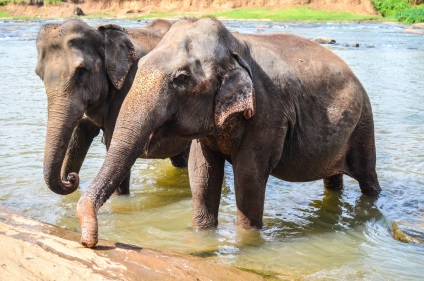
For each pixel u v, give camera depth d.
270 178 8.51
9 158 9.02
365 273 5.38
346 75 6.76
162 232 6.37
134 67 7.54
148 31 8.30
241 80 5.20
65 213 6.91
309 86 6.21
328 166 6.80
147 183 8.27
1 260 4.12
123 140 4.56
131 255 4.50
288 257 5.75
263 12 64.25
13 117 12.10
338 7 64.75
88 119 7.60
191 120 5.02
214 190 6.09
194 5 70.62
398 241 6.28
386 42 33.50
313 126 6.30
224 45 5.23
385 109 13.48
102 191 4.45
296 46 6.48
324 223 6.79
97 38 7.14
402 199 7.57
